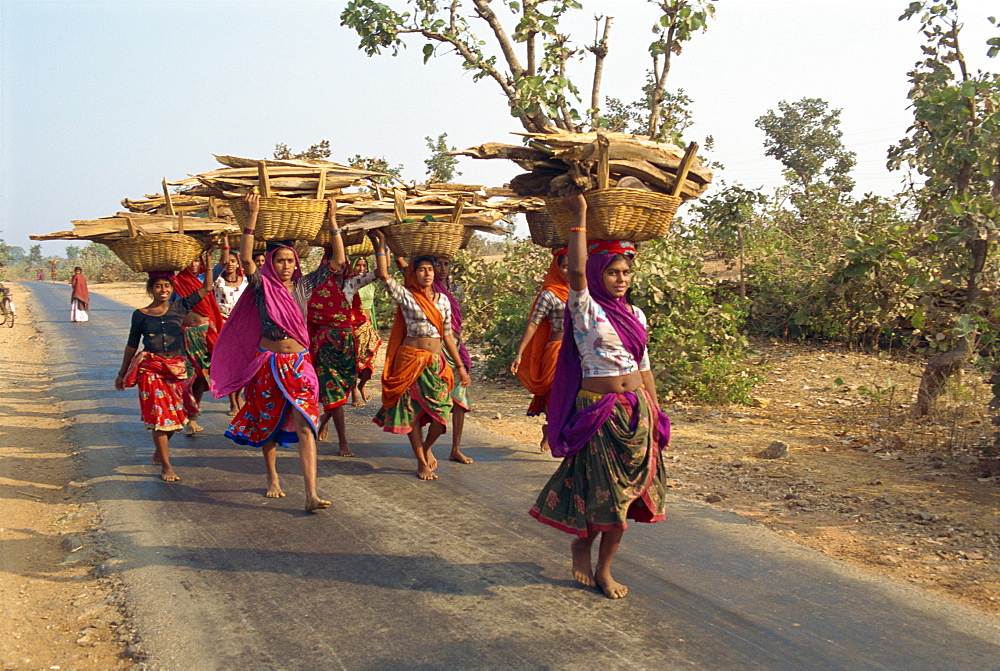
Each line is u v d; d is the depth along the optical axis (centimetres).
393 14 1124
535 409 714
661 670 350
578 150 531
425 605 416
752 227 1496
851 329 1250
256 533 528
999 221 783
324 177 632
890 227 1155
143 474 679
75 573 471
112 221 647
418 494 615
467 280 1580
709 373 959
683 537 514
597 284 412
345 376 728
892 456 704
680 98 1412
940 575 454
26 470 693
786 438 791
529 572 459
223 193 619
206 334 821
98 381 1205
